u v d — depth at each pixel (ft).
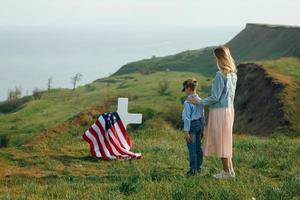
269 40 432.66
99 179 40.34
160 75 429.38
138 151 54.39
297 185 35.32
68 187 36.81
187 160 49.11
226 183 36.55
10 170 43.78
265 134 111.75
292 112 113.50
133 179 38.19
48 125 300.20
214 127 38.78
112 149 50.06
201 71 463.42
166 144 63.36
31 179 40.83
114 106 115.44
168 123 131.54
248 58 424.87
